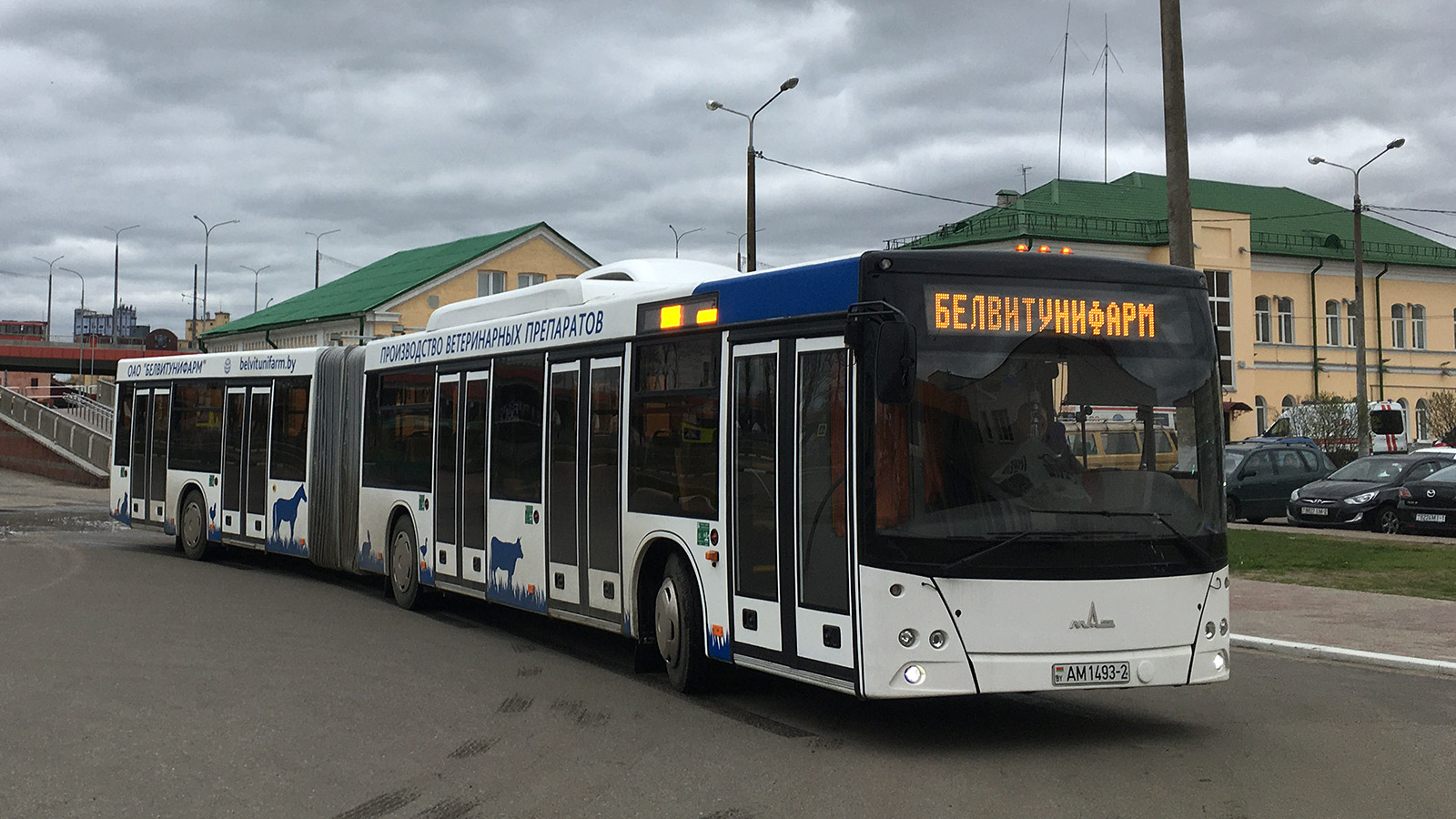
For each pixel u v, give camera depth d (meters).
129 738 8.08
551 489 11.30
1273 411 55.16
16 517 28.36
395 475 14.55
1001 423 7.59
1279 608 13.89
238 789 6.91
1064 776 7.15
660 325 9.85
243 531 18.27
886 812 6.44
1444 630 12.38
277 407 17.53
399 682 10.00
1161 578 7.65
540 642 12.18
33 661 10.77
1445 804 6.57
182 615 13.55
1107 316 7.88
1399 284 59.28
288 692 9.59
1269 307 55.78
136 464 21.31
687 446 9.43
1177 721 8.70
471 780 7.12
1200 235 51.47
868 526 7.51
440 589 13.52
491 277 54.56
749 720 8.68
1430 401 52.25
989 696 9.57
